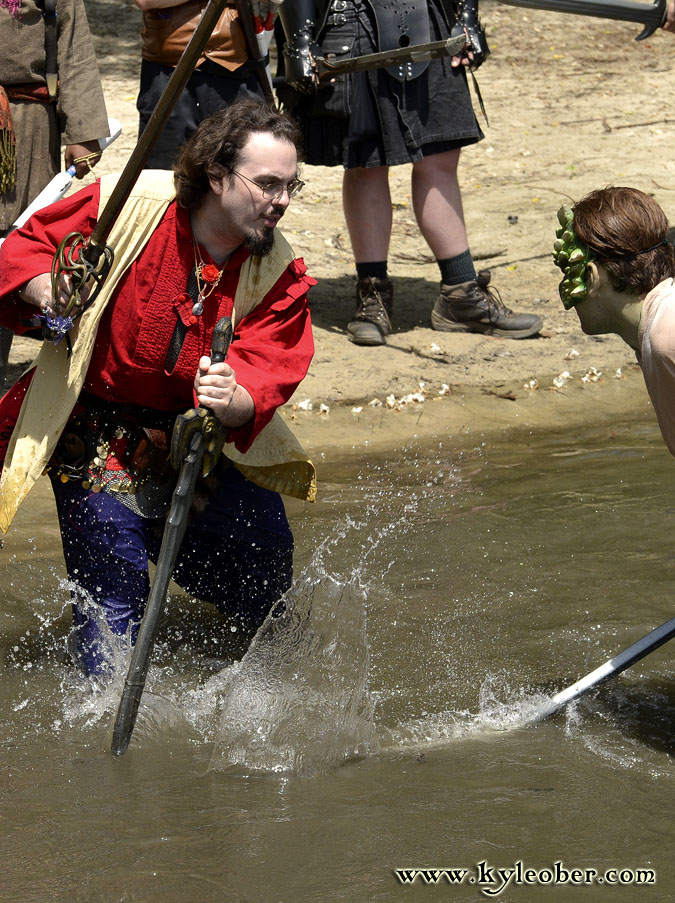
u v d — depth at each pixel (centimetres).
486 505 884
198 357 575
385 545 808
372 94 1139
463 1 1148
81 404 598
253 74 1039
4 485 580
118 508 601
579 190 1684
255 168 536
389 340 1239
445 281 1257
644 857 468
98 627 605
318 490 919
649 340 512
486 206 1641
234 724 567
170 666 657
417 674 639
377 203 1207
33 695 611
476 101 2058
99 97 908
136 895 434
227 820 491
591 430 1073
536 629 692
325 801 511
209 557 652
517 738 575
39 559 788
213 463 559
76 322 565
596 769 543
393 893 439
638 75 2203
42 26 886
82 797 509
